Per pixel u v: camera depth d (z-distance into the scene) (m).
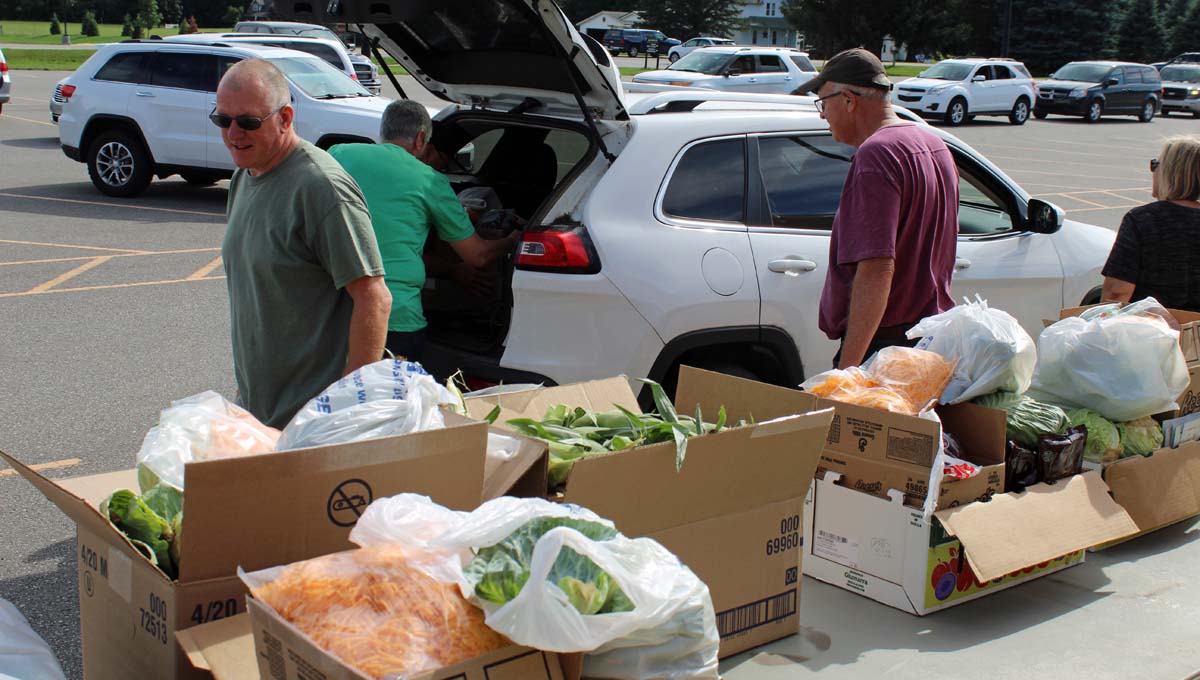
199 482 1.95
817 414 2.74
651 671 1.92
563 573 1.80
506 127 5.30
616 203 4.22
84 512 2.19
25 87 28.52
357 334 3.17
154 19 85.38
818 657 2.81
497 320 4.38
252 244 3.22
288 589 1.81
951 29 59.09
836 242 3.71
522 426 2.75
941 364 3.35
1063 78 33.81
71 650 3.48
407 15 3.94
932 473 3.00
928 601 3.09
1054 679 2.83
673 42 59.34
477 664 1.75
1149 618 3.22
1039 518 3.21
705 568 2.63
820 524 3.31
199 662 1.94
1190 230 4.32
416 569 1.83
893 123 3.73
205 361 7.00
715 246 4.34
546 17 3.79
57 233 11.24
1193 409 4.09
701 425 2.65
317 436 2.25
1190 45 62.28
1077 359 3.78
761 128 4.65
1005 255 5.18
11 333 7.50
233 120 3.06
